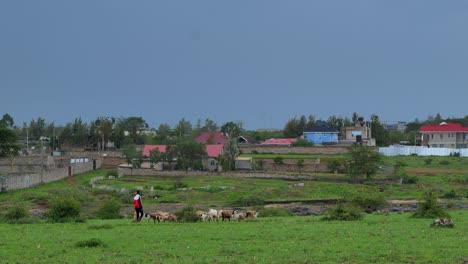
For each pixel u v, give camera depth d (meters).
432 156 173.88
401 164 144.50
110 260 29.52
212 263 28.70
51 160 140.75
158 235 37.78
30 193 96.00
